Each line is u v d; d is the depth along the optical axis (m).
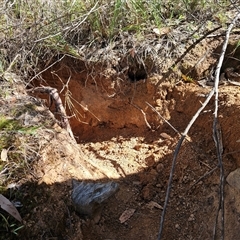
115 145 2.53
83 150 2.55
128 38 2.68
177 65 2.55
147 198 2.12
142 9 2.75
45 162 2.05
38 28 2.76
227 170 2.03
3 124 2.20
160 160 2.27
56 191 1.96
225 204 1.92
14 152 2.06
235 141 2.07
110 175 2.20
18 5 2.88
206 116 2.27
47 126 2.24
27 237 1.83
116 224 2.00
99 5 2.73
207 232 1.91
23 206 1.90
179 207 2.05
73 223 1.91
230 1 2.72
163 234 1.97
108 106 2.70
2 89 2.50
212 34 2.66
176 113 2.48
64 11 2.81
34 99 2.50
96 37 2.75
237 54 2.54
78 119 2.81
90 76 2.70
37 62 2.77
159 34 2.66
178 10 2.86
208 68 2.57
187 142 2.23
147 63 2.58
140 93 2.60
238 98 2.23
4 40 2.74
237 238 1.81
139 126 2.61
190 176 2.11
